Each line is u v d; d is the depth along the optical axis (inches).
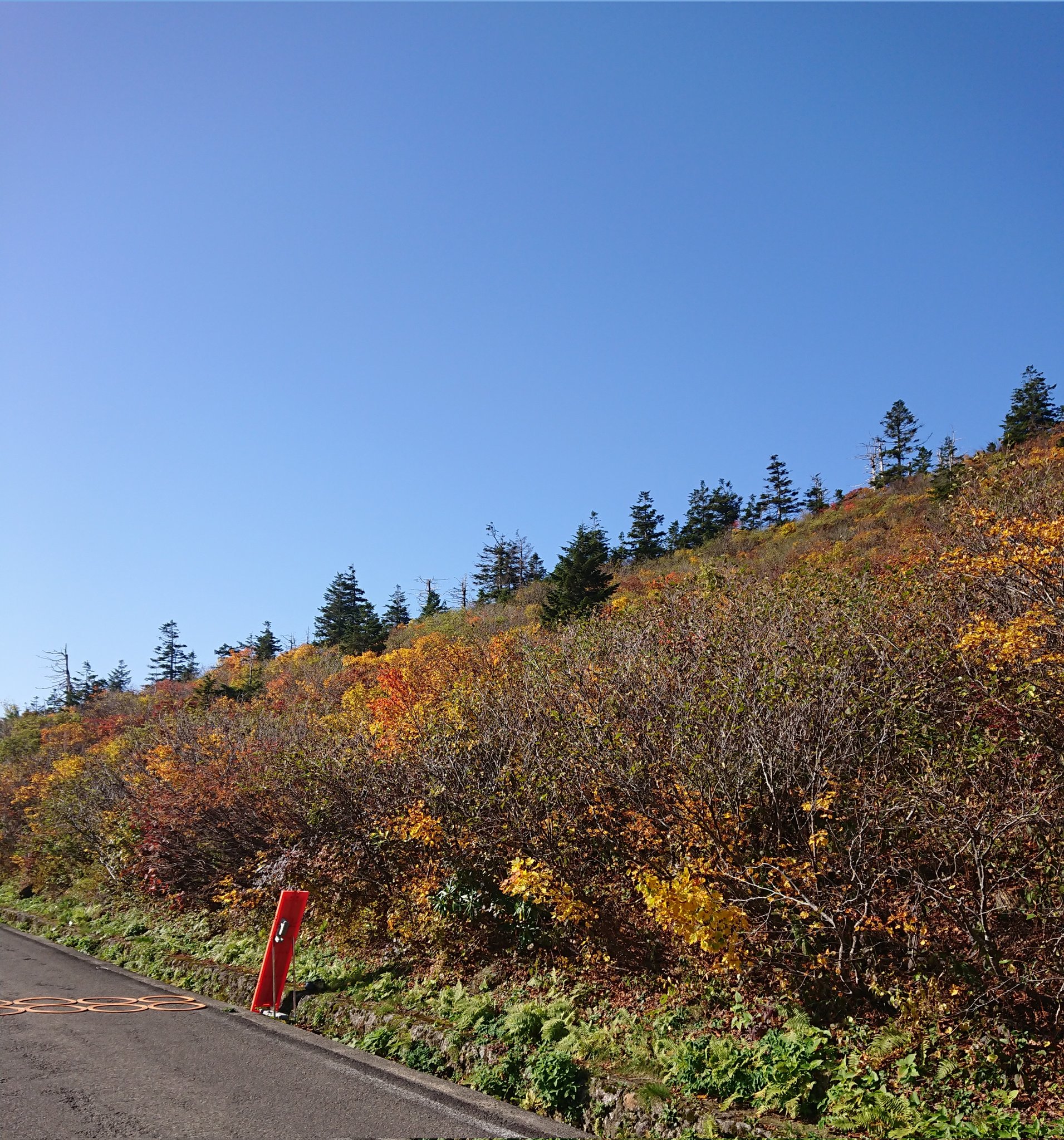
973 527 349.1
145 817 555.5
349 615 2299.5
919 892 205.8
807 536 1413.6
